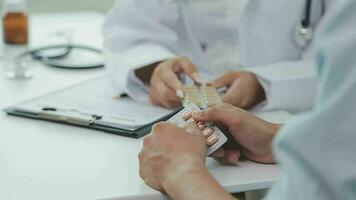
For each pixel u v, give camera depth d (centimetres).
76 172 94
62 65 165
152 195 87
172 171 86
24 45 166
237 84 134
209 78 150
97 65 165
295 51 152
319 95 60
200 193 80
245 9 149
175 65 138
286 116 129
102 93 136
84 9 260
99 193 87
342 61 58
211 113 99
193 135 94
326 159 59
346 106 58
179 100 126
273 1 148
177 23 159
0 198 85
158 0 158
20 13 164
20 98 137
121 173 94
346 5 59
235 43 155
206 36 159
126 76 137
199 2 156
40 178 92
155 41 155
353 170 58
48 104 126
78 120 116
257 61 153
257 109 136
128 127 113
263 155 98
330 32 60
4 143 107
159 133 93
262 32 150
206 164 96
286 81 136
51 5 254
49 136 111
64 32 204
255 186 91
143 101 133
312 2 148
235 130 98
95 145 107
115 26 159
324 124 59
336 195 59
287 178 62
